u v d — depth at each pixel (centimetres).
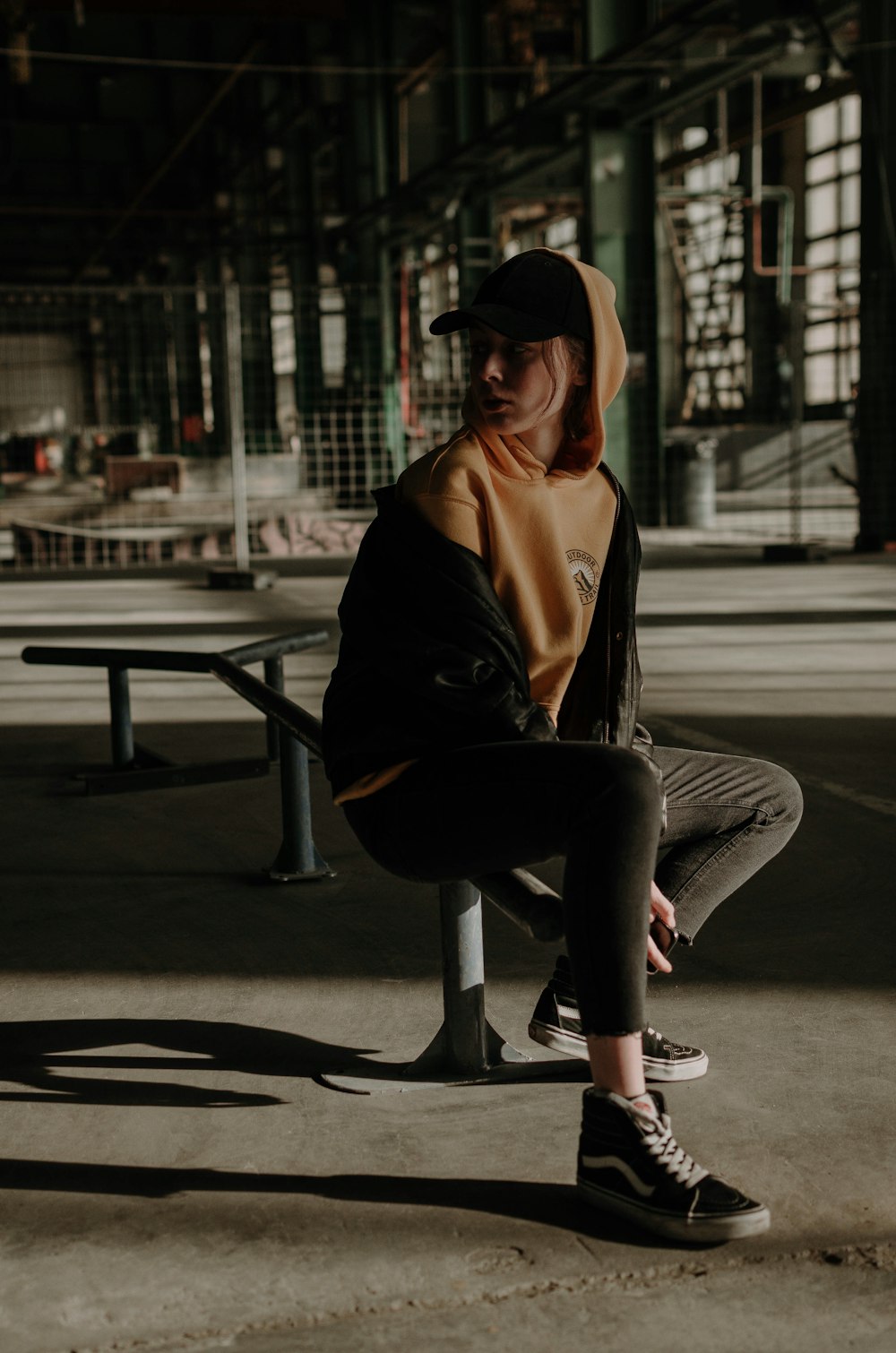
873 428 1412
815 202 3095
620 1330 157
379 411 2233
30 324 3878
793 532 1390
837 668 688
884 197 1345
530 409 185
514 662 183
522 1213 184
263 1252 175
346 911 327
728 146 2302
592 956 171
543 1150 203
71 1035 252
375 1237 178
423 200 2080
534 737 181
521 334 179
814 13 1304
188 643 815
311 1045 246
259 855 381
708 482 1847
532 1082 228
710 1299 163
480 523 185
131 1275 170
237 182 2705
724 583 1134
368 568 186
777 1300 162
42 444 2805
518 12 1936
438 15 2106
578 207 2653
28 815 429
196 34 2138
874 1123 209
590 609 198
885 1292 163
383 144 2230
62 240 3192
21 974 286
